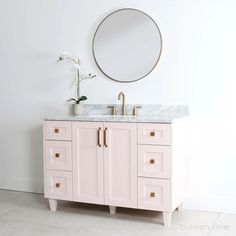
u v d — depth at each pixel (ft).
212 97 11.51
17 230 10.28
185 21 11.69
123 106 12.42
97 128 11.08
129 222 10.83
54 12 13.46
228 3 11.19
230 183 11.43
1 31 14.29
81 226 10.55
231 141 11.37
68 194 11.61
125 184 10.82
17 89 14.21
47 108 13.82
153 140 10.39
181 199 11.21
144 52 12.21
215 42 11.39
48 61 13.67
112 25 12.60
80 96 13.25
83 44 13.10
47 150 11.82
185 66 11.77
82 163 11.35
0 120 14.55
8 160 14.53
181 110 11.87
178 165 10.81
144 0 12.17
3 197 13.47
